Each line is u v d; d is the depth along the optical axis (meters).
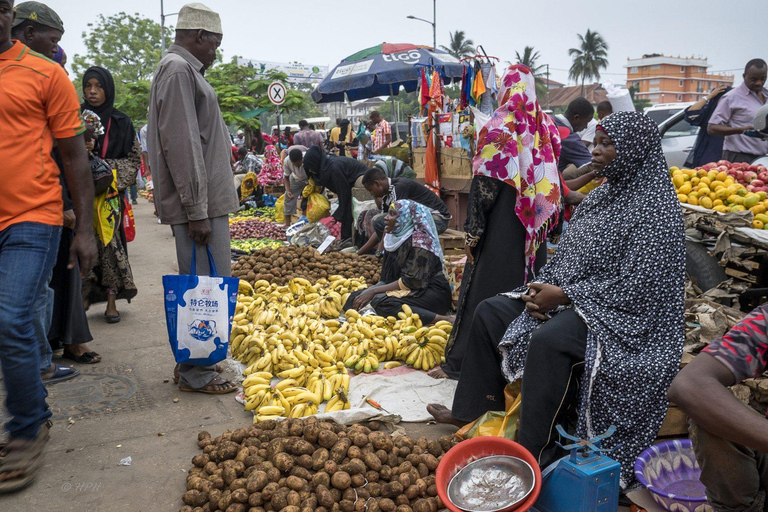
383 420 3.48
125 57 69.94
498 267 3.95
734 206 4.54
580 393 2.85
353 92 15.63
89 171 3.25
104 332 5.43
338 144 16.83
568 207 5.27
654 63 120.50
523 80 3.88
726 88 6.69
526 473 2.38
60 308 4.50
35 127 2.98
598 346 2.77
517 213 3.83
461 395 3.37
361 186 8.65
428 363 4.48
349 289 6.07
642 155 2.87
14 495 2.90
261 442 3.06
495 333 3.28
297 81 51.31
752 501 2.03
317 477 2.70
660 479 2.58
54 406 3.86
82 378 4.34
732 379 1.77
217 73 26.95
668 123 7.12
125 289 5.71
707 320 3.50
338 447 2.83
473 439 2.58
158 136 3.83
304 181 10.59
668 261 2.78
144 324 5.67
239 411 3.84
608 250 2.92
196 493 2.77
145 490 2.95
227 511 2.62
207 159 3.93
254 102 25.42
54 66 3.07
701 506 2.23
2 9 2.88
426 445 3.07
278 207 11.77
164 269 8.02
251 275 6.41
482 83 7.73
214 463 3.00
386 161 8.70
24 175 2.94
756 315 1.80
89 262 3.29
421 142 9.10
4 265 2.91
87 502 2.85
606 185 3.12
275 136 21.73
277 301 5.61
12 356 2.87
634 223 2.85
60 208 3.12
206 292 3.88
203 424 3.65
